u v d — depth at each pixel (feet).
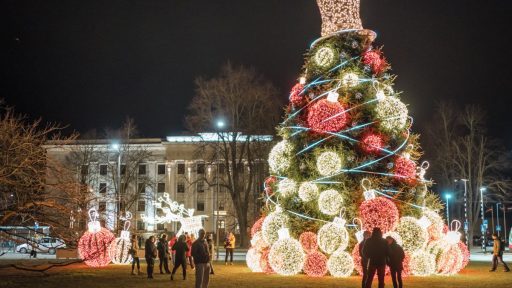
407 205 66.69
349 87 68.03
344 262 62.54
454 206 213.05
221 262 99.81
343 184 65.26
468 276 65.67
